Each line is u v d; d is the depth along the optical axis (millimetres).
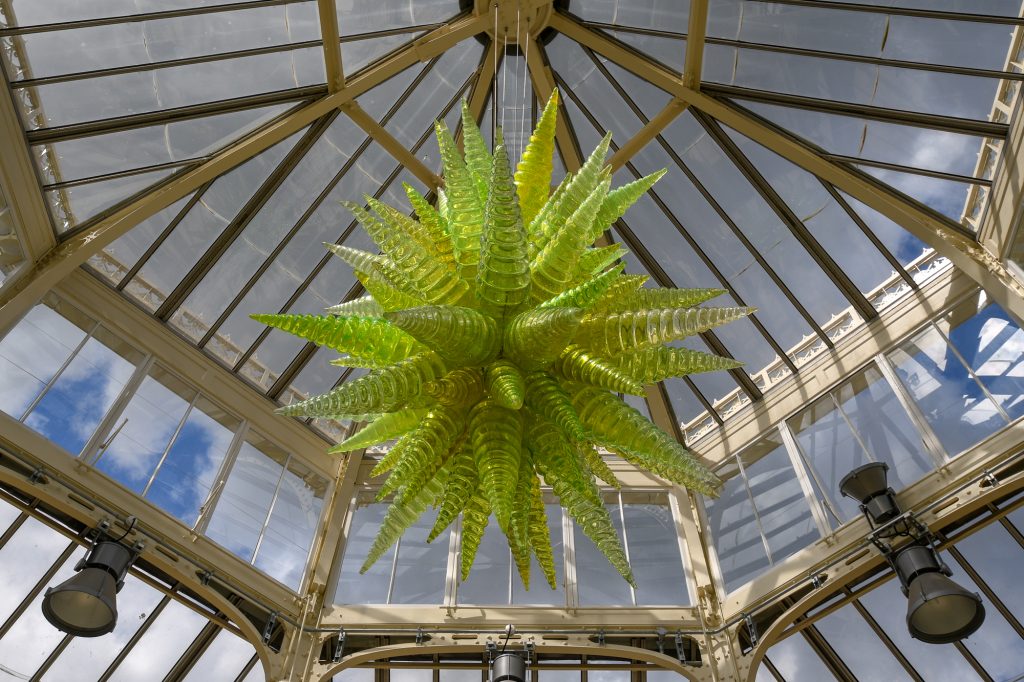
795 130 12227
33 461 10617
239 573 12094
